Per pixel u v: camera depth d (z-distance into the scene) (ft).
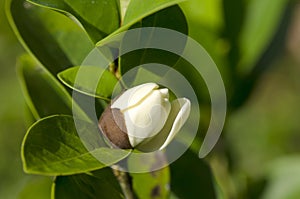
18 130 3.39
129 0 1.33
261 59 1.79
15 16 1.44
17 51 3.29
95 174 1.38
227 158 1.71
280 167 1.77
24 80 1.46
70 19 1.43
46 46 1.43
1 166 3.34
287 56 3.51
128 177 1.38
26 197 1.61
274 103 3.49
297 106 3.49
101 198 1.37
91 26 1.32
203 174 1.54
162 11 1.33
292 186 1.75
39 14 1.44
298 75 3.54
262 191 1.74
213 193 1.54
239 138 3.22
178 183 1.54
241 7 1.71
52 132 1.28
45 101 1.46
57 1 1.31
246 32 1.72
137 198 1.45
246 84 1.72
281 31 1.86
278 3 1.74
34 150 1.25
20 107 3.37
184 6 1.65
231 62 1.70
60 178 1.36
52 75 1.41
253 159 3.20
